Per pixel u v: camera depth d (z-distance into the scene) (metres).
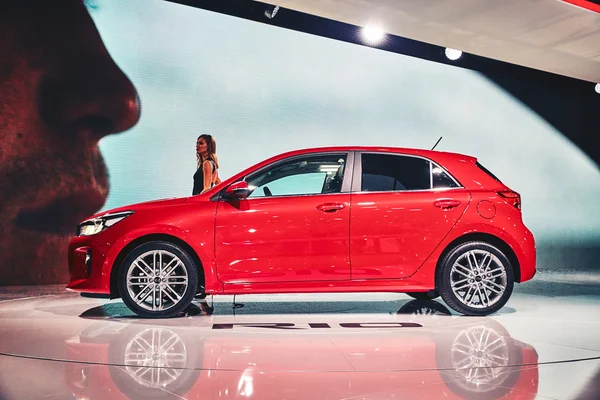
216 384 2.41
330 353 3.01
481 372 2.63
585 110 10.02
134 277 4.09
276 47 7.64
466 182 4.30
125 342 3.27
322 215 4.09
